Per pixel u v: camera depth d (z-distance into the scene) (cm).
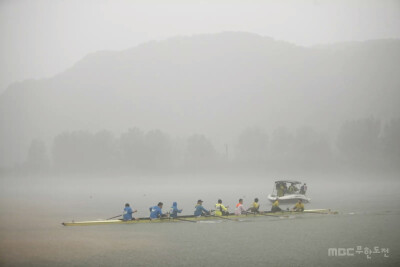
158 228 3953
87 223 4222
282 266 2614
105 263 2691
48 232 3844
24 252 3016
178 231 3769
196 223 4206
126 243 3284
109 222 4228
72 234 3703
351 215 4888
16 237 3591
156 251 3008
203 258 2795
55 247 3177
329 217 4662
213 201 7944
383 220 4472
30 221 4741
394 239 3431
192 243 3250
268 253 2920
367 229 3884
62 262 2731
